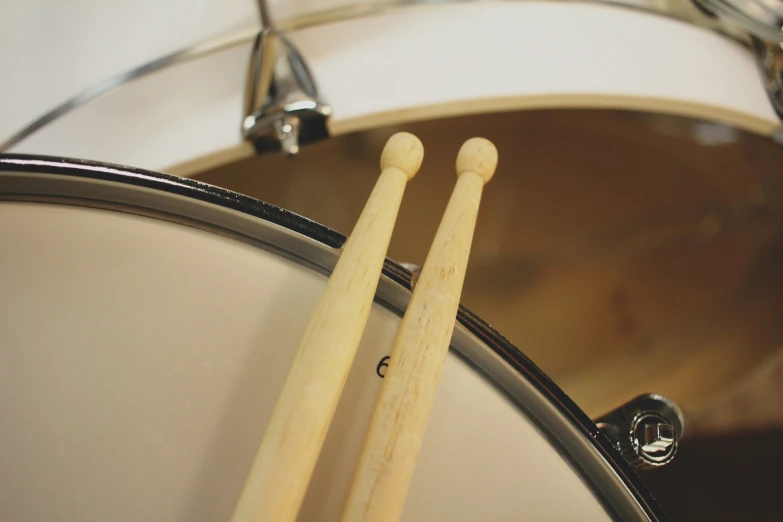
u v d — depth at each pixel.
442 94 0.34
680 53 0.38
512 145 0.48
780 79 0.39
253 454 0.22
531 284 0.52
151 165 0.34
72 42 0.39
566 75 0.35
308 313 0.23
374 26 0.36
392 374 0.20
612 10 0.38
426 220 0.48
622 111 0.45
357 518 0.19
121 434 0.21
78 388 0.22
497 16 0.37
